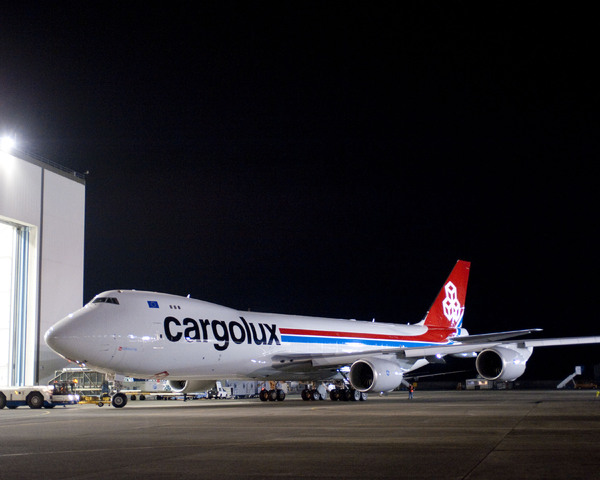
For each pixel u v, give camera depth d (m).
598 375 90.50
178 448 12.46
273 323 35.50
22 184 41.19
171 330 29.84
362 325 41.94
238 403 35.66
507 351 33.47
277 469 9.63
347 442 13.20
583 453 11.19
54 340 27.45
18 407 35.41
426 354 34.72
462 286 51.00
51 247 43.41
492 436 14.20
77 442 13.89
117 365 28.45
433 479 8.64
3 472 9.56
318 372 36.69
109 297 29.20
